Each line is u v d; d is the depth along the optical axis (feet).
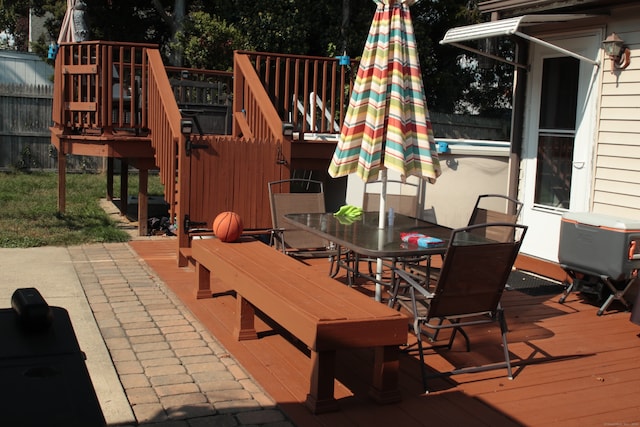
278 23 47.39
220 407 11.30
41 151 50.85
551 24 21.62
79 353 5.94
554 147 21.91
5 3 58.54
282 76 48.80
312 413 11.18
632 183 19.03
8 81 62.85
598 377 13.25
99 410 5.26
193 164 21.57
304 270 14.67
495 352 14.62
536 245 22.56
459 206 26.35
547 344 15.24
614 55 19.06
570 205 21.11
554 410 11.62
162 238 26.89
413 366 13.69
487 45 23.20
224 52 47.19
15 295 6.59
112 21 56.85
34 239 24.73
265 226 22.99
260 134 24.62
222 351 14.12
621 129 19.36
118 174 51.24
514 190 23.30
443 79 55.98
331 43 48.91
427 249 13.43
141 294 18.35
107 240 25.73
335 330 10.91
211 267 16.42
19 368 5.61
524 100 22.97
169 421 10.68
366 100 15.51
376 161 15.16
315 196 21.49
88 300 17.60
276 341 14.75
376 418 11.11
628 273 17.08
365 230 15.80
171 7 58.44
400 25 15.19
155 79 25.14
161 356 13.69
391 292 15.08
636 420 11.27
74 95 30.14
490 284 12.85
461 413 11.41
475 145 28.30
